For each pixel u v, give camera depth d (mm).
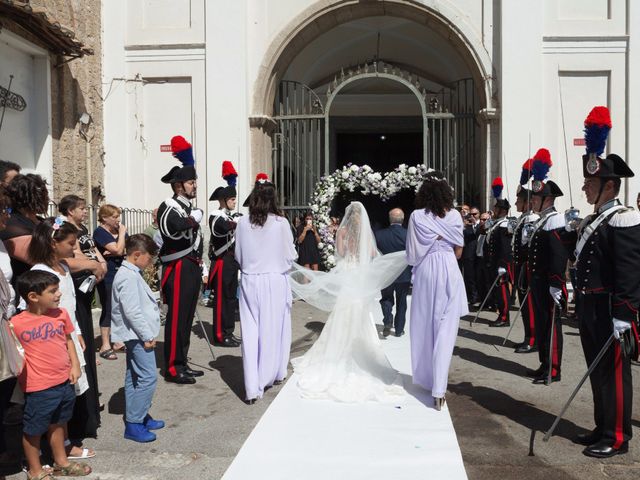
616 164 4441
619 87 11086
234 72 11594
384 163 18156
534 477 3953
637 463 4164
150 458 4285
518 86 11117
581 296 4516
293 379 6047
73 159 10844
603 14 11125
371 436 4590
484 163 11578
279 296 5699
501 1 11164
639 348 4195
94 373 4723
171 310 6043
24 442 3885
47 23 8820
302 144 12828
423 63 15836
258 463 4129
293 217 12688
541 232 6164
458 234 5406
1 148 9117
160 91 11930
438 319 5312
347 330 5789
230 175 8430
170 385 6004
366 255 5949
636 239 4172
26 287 3854
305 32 11914
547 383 5973
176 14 11844
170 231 5965
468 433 4715
